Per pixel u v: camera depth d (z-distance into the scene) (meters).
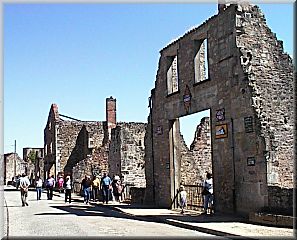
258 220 17.34
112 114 49.34
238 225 17.08
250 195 18.67
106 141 48.06
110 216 22.97
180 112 24.20
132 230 17.36
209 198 21.14
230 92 20.06
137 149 36.03
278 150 19.05
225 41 20.52
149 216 21.80
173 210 24.23
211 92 21.47
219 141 20.72
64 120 55.06
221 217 19.59
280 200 17.03
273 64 19.81
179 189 25.23
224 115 20.44
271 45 20.00
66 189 33.62
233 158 19.73
